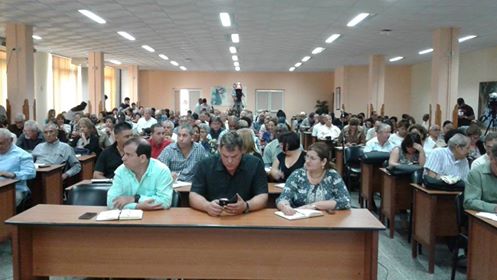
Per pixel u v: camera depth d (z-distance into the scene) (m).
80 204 3.05
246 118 7.46
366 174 6.06
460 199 3.54
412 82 17.67
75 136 6.90
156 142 5.10
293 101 20.17
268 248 2.59
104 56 14.30
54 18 8.19
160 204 2.78
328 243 2.59
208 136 6.26
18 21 8.54
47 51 13.09
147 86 19.94
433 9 7.18
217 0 6.67
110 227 2.49
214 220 2.54
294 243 2.59
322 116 10.09
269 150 5.25
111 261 2.61
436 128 6.29
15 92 8.85
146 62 16.45
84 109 12.60
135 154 2.89
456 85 8.89
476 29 8.96
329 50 12.50
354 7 7.06
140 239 2.59
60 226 2.47
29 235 2.57
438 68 8.92
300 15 7.69
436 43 9.00
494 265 2.91
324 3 6.81
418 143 5.16
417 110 17.08
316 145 3.14
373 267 2.47
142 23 8.54
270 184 4.14
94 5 7.12
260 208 2.82
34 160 5.44
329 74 20.08
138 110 13.80
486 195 3.35
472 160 4.54
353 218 2.63
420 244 4.33
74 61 14.59
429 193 3.88
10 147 4.56
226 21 8.26
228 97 20.16
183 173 4.40
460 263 4.08
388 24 8.49
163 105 20.06
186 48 12.24
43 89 13.28
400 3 6.79
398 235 5.03
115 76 18.78
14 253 2.51
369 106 13.66
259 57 14.41
